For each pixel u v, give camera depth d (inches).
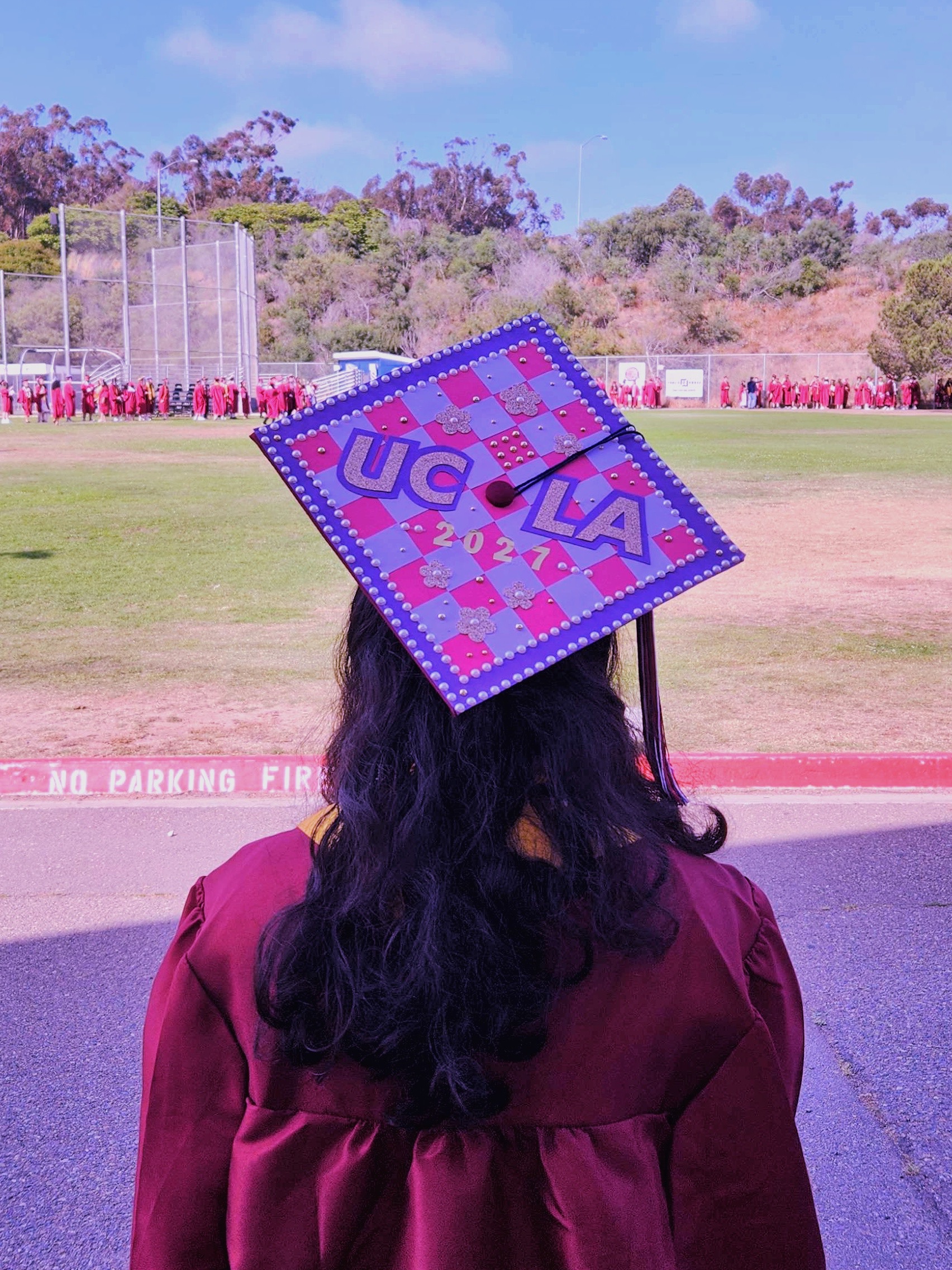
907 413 2256.4
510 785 41.0
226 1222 43.2
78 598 443.8
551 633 41.9
